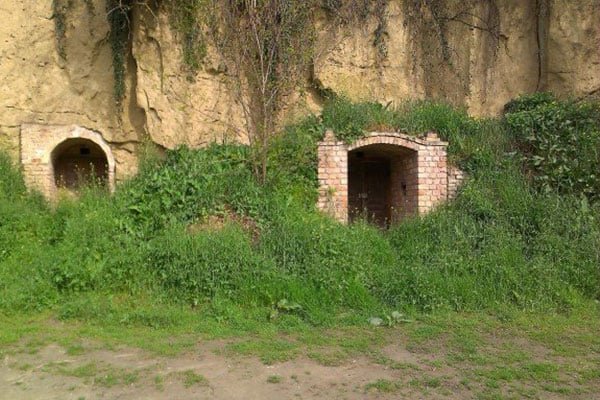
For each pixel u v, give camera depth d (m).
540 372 4.35
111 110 9.66
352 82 9.70
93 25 9.63
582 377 4.27
